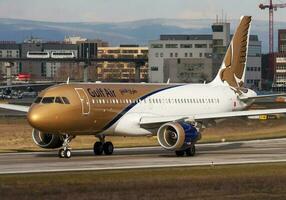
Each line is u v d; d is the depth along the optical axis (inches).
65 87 4399.6
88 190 2679.6
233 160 4173.2
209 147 5605.3
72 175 3184.1
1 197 2484.0
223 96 5634.8
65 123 4303.6
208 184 2891.2
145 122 4685.0
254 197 2571.4
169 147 4466.0
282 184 2918.3
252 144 5940.0
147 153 4909.0
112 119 4606.3
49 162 3961.6
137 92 4845.0
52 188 2716.5
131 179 3046.3
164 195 2578.7
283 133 7317.9
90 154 4761.3
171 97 5108.3
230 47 5871.1
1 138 6161.4
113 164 3828.7
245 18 5964.6
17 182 2901.1
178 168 3597.4
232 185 2866.6
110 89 4667.8
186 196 2568.9
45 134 4591.5
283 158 4338.1
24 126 7214.6
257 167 3654.0
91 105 4446.4
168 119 4653.1
